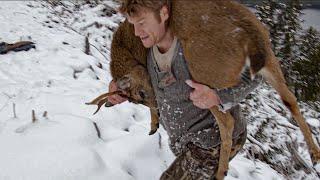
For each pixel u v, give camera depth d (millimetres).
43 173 3611
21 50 6832
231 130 3129
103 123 4754
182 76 3008
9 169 3625
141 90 3396
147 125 5273
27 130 4121
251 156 6906
